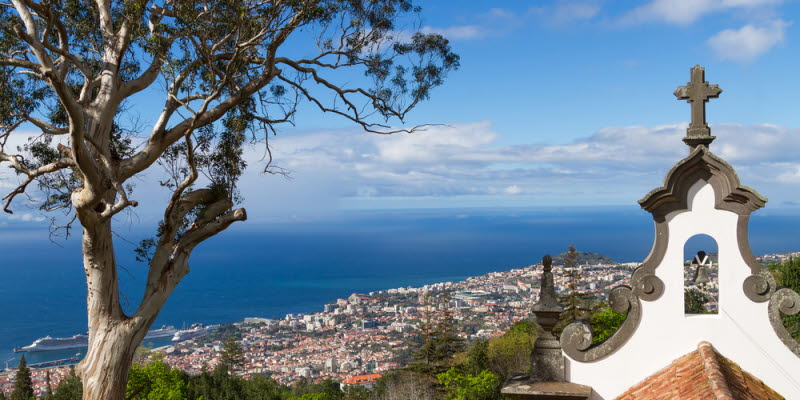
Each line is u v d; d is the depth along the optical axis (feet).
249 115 51.98
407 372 157.28
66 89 33.76
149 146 45.39
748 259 27.09
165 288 45.52
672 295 27.81
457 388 130.93
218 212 50.14
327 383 187.42
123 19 46.26
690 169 27.55
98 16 48.65
